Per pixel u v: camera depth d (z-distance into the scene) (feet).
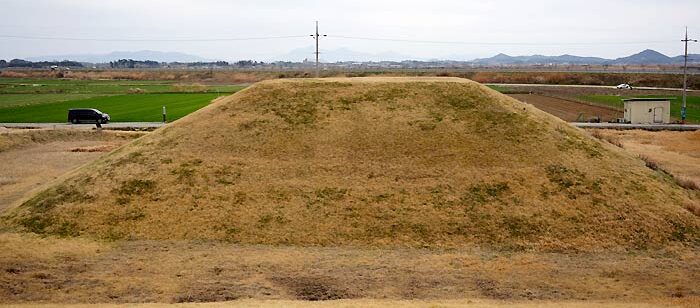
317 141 115.65
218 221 96.84
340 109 124.98
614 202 102.12
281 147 114.32
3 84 469.16
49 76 635.25
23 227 96.94
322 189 103.86
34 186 127.44
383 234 94.12
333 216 97.76
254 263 85.10
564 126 129.59
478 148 113.60
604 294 75.56
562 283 79.30
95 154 167.84
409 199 101.45
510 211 98.99
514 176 106.93
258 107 127.44
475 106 126.72
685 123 247.29
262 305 67.10
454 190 103.50
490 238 93.30
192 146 116.37
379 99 128.26
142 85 470.39
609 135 203.72
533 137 118.32
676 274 82.79
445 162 110.11
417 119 121.39
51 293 74.59
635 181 109.91
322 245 91.71
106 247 90.53
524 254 89.25
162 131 126.31
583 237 93.71
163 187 104.83
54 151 173.27
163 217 97.86
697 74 492.95
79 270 82.53
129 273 81.61
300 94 131.23
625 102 248.52
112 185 106.22
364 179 106.11
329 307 66.18
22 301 71.87
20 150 174.91
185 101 312.71
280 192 103.04
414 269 83.56
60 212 100.12
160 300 72.64
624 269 84.33
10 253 87.40
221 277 80.43
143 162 112.57
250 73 597.93
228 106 129.80
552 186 105.09
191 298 73.36
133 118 247.50
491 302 71.15
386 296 74.69
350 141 115.44
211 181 106.01
